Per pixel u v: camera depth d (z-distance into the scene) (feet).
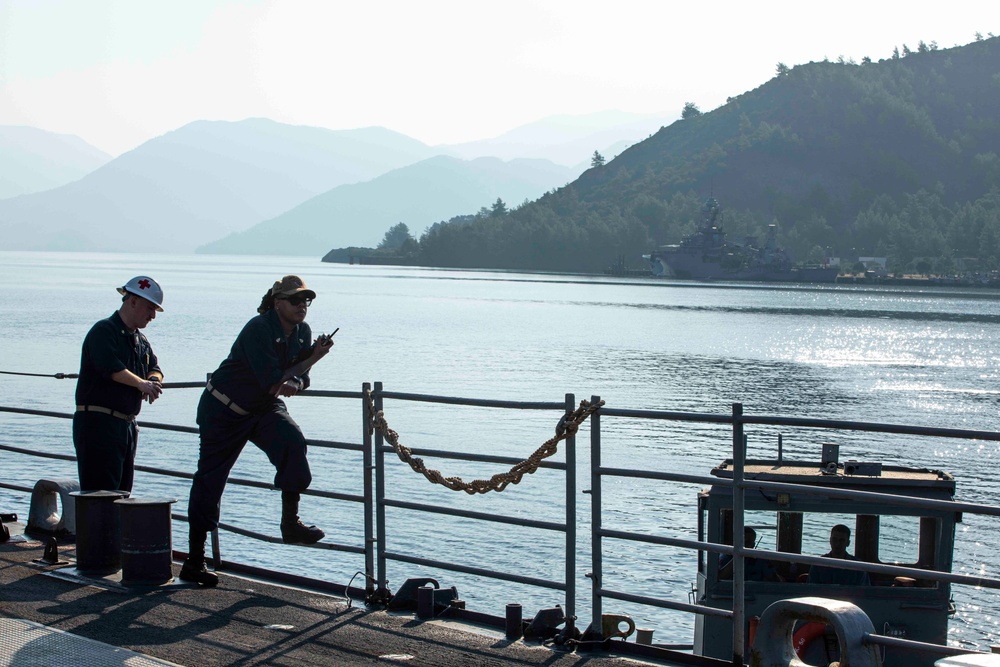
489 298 562.66
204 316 354.74
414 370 205.67
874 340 323.16
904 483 36.14
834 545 36.88
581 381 192.03
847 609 19.15
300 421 132.16
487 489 24.49
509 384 185.47
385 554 26.78
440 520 79.10
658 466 104.53
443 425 132.67
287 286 25.95
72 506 32.94
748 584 37.06
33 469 92.58
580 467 103.24
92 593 26.68
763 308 524.11
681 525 79.51
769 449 117.91
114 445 29.14
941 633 35.94
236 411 26.48
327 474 95.25
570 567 23.66
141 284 28.91
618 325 366.63
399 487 91.45
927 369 231.30
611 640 23.16
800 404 166.71
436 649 22.74
